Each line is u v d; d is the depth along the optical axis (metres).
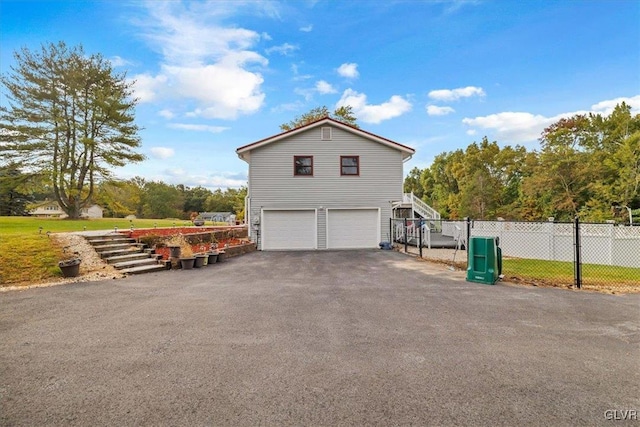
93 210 42.69
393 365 3.29
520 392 2.76
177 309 5.41
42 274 7.83
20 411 2.50
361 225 16.06
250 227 15.66
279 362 3.38
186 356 3.53
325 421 2.37
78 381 2.98
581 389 2.80
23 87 19.77
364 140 16.16
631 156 24.31
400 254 13.25
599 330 4.28
